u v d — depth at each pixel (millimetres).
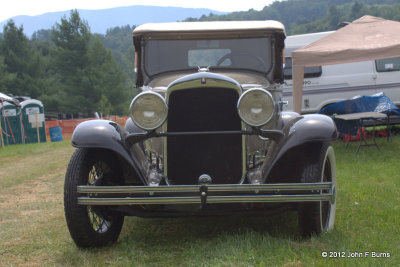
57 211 5145
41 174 8352
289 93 11453
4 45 56562
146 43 4621
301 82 9625
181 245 3576
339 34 9734
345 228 3762
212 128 3453
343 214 4238
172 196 3324
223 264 2988
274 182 3682
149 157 3936
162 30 4535
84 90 54781
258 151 3869
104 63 56812
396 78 10758
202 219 4371
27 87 55375
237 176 3461
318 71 11219
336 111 9484
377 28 9602
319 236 3432
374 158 7816
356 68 11000
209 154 3461
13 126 20328
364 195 5016
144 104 3238
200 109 3445
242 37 4590
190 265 3064
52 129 21328
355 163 7367
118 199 3191
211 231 3934
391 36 9258
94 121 3559
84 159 3441
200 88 3426
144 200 3172
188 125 3465
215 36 4594
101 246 3605
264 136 3359
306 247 3213
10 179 7852
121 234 4016
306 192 3340
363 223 3924
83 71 55094
